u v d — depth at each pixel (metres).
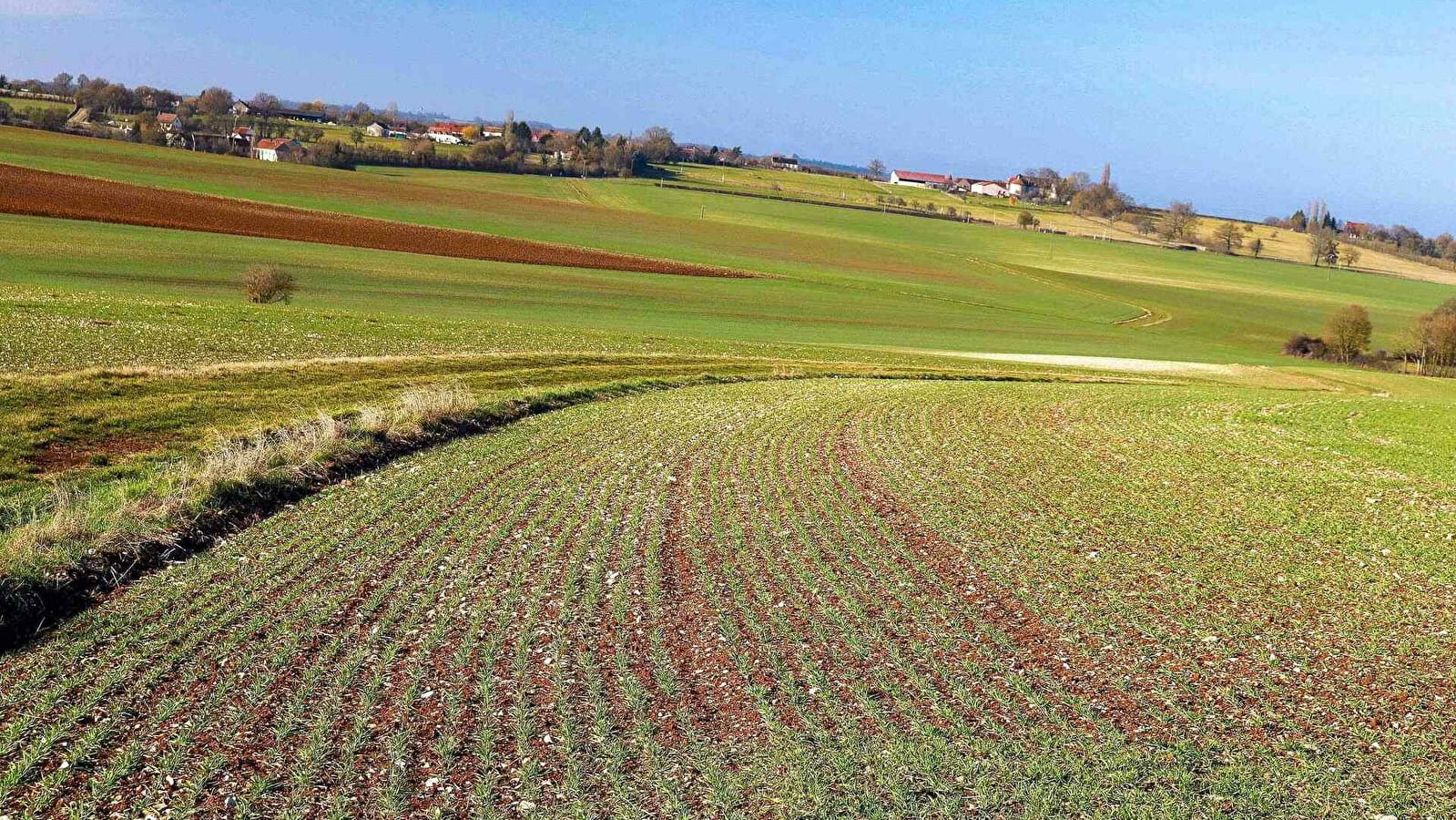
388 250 88.88
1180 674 11.92
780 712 10.42
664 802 8.68
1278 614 14.16
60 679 10.49
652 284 88.44
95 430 20.28
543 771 9.09
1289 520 19.73
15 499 15.31
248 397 25.08
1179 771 9.52
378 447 21.41
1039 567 15.99
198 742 9.40
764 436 26.42
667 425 27.06
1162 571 16.03
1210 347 88.81
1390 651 12.89
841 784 9.06
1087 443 28.16
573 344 46.19
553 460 21.89
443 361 34.22
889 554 16.30
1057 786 9.21
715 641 12.22
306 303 60.69
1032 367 57.00
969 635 12.89
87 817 8.19
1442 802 9.15
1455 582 15.89
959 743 9.91
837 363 48.78
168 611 12.40
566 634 12.17
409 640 11.82
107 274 61.53
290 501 17.55
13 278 56.03
